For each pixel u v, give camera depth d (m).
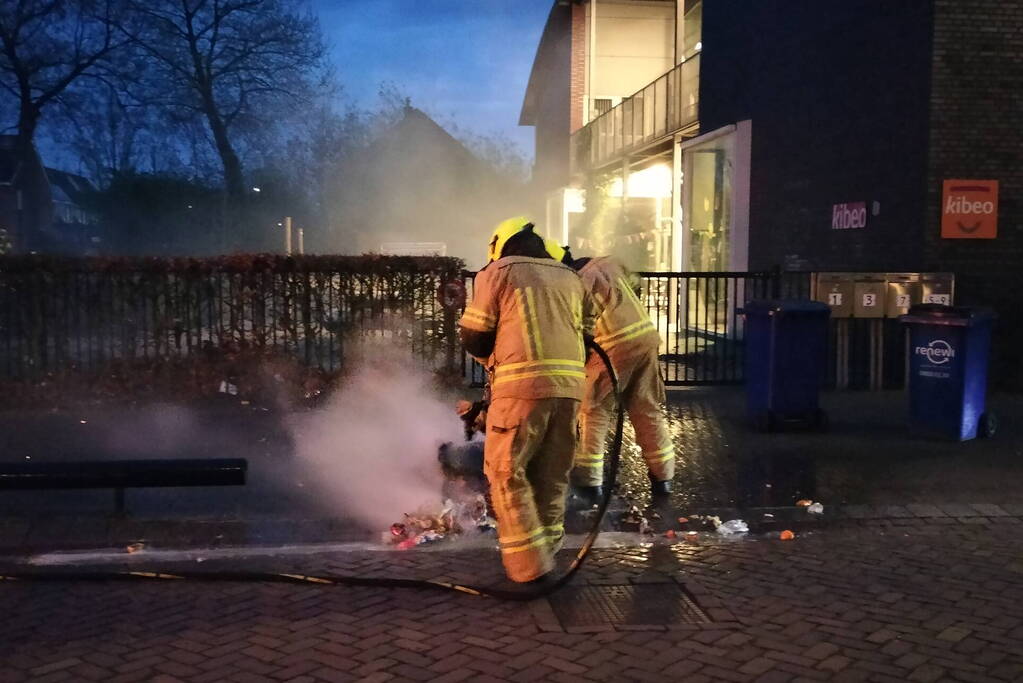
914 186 10.70
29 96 30.38
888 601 4.76
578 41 25.19
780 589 4.93
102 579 5.07
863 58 11.56
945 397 8.15
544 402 4.79
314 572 5.20
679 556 5.49
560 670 3.97
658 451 6.60
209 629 4.41
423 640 4.28
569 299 4.97
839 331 10.70
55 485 5.68
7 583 5.03
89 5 30.09
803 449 7.93
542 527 5.00
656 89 19.39
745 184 14.53
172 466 5.76
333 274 9.91
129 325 9.67
